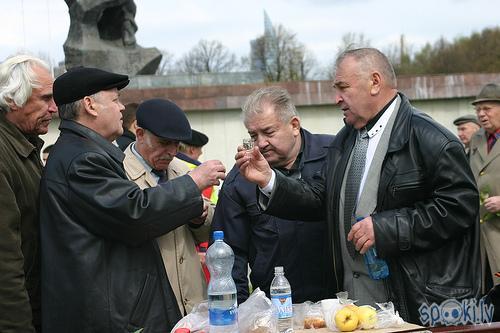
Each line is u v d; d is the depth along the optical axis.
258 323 2.63
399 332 2.58
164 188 3.07
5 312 2.91
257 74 10.37
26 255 3.20
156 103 3.45
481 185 5.94
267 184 3.22
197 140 6.25
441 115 9.52
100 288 2.99
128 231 2.99
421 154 3.02
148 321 3.07
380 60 3.15
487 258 5.07
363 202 3.12
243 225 3.65
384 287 3.09
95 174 3.03
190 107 8.83
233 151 8.98
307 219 3.45
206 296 3.52
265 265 3.62
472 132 7.91
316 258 3.62
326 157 3.59
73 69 3.27
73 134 3.18
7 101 3.27
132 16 10.56
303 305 2.97
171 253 3.31
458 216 2.95
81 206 3.00
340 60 3.18
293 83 9.05
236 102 8.93
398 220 2.95
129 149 3.57
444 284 2.99
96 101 3.20
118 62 10.28
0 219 2.94
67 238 3.01
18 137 3.28
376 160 3.10
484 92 6.12
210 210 3.87
